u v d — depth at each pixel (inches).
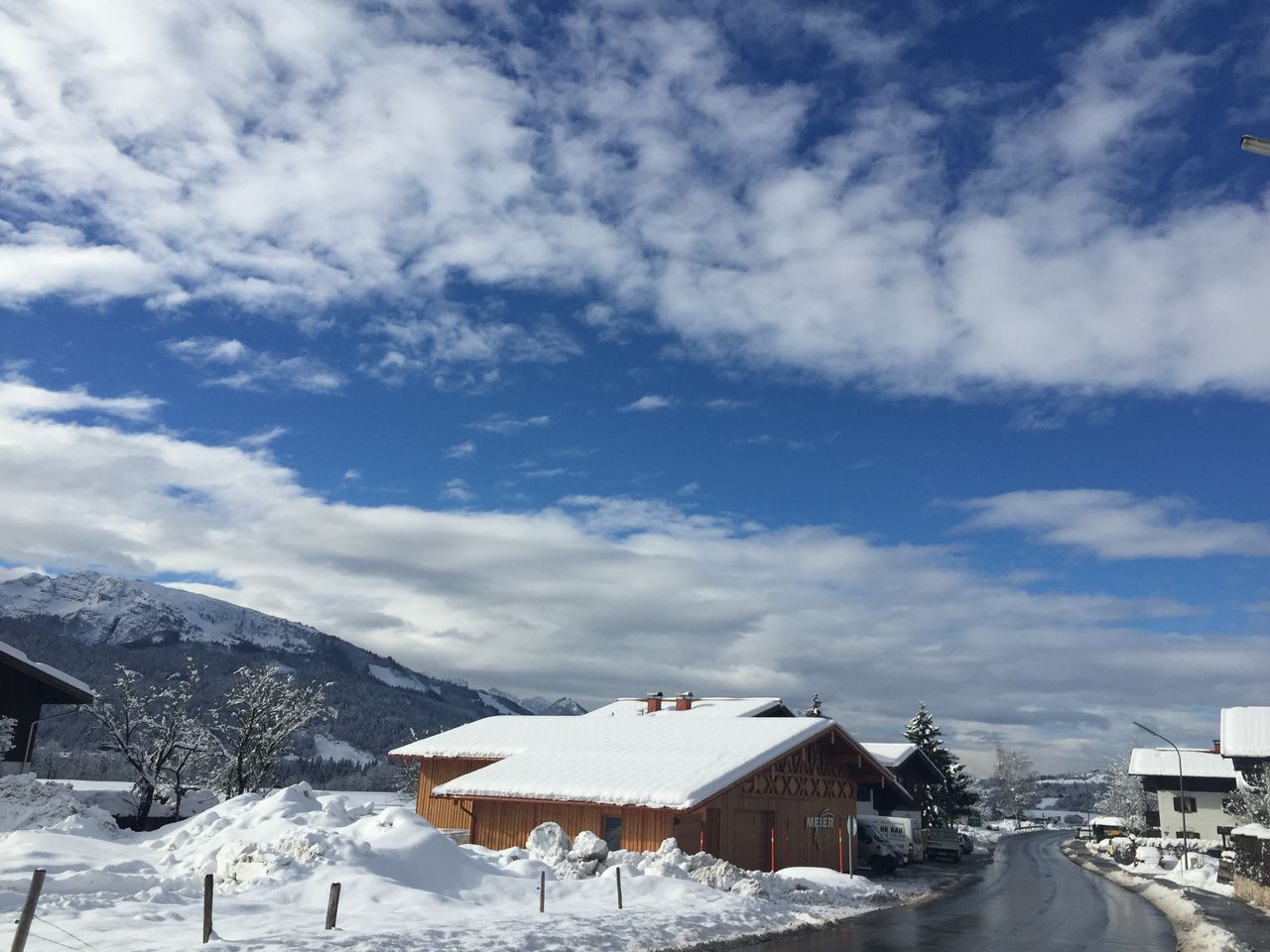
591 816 1198.3
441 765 1636.3
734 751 1264.8
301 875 750.5
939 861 1993.1
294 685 1886.1
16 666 1396.4
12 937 498.3
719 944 700.0
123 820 1536.7
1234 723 2507.4
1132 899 1243.2
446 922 644.7
